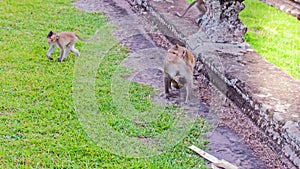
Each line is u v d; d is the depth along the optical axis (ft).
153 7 18.04
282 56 18.01
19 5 21.83
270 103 12.01
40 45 17.30
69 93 13.96
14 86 14.21
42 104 13.32
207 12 16.25
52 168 10.71
